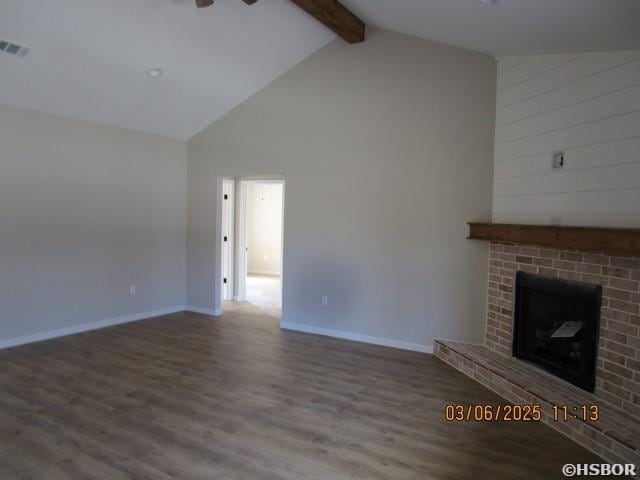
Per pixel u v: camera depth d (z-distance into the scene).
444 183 4.36
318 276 5.13
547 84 3.49
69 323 4.92
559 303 3.44
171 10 3.78
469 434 2.84
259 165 5.51
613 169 2.95
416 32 4.27
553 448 2.68
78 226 4.94
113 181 5.27
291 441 2.71
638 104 2.79
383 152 4.67
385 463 2.49
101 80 4.35
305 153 5.16
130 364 4.02
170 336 4.96
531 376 3.45
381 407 3.22
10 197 4.33
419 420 3.03
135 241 5.57
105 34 3.79
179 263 6.17
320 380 3.73
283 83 5.27
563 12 2.59
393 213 4.64
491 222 4.12
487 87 4.09
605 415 2.76
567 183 3.31
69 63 3.98
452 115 4.29
